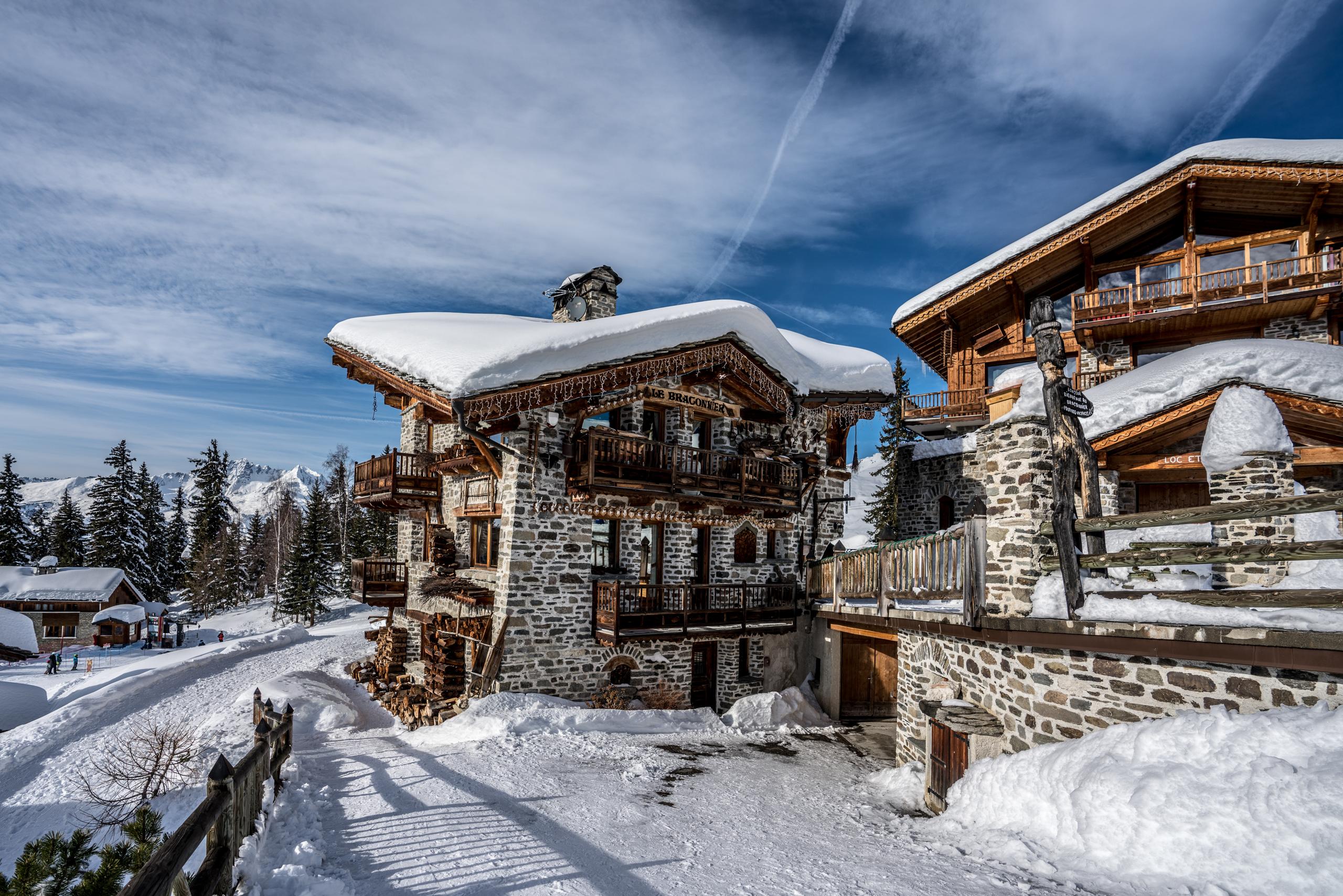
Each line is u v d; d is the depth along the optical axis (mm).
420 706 17359
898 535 24938
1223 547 5781
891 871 6164
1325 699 5031
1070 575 7031
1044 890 5148
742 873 6328
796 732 15047
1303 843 4258
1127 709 6449
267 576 64812
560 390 15484
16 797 13953
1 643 35406
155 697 22625
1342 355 11523
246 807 6406
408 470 20703
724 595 17562
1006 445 8156
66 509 58250
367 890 5848
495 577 16156
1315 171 16688
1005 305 23609
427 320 20562
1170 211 19734
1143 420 12695
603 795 9094
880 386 22938
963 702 8828
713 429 19484
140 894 3480
